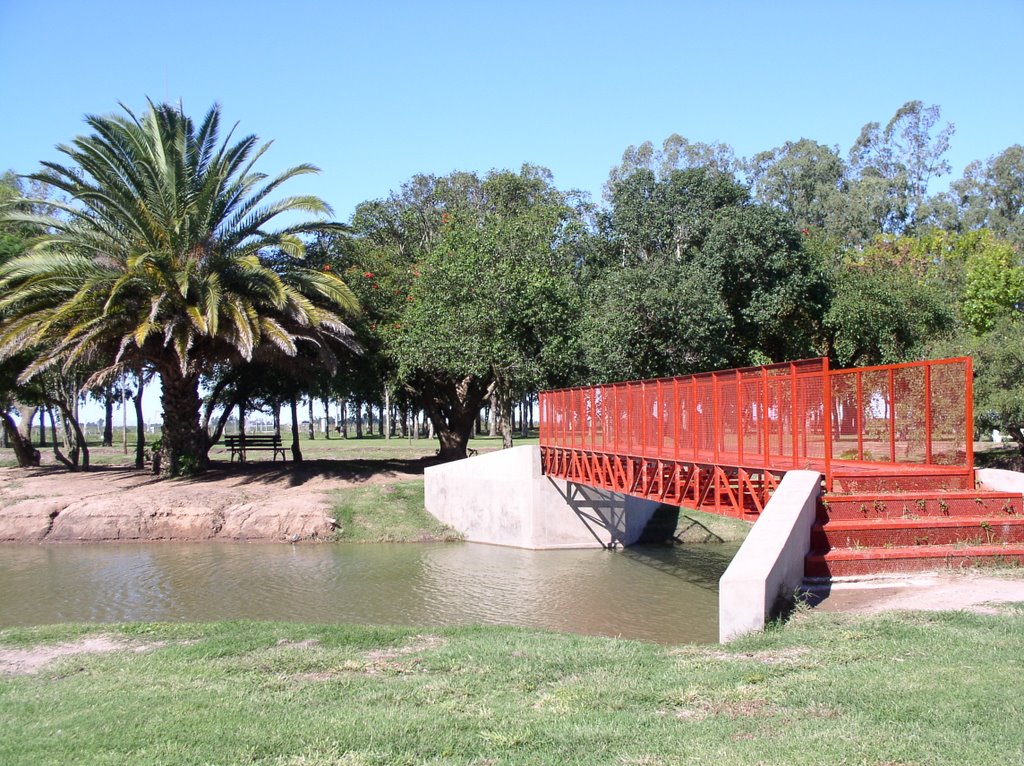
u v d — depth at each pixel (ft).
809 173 217.56
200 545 83.66
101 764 19.33
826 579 32.07
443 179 151.64
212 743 20.52
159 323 90.12
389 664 29.12
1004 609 27.40
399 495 95.55
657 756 18.03
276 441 129.18
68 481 106.52
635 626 48.83
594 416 67.92
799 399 39.40
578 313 108.78
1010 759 16.26
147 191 88.17
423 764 18.58
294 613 54.75
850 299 114.11
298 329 97.91
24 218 88.17
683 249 123.54
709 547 81.25
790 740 18.16
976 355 93.91
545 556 76.07
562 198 165.07
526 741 19.72
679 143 213.87
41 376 117.50
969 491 36.42
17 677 29.48
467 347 100.68
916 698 19.99
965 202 225.76
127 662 30.81
